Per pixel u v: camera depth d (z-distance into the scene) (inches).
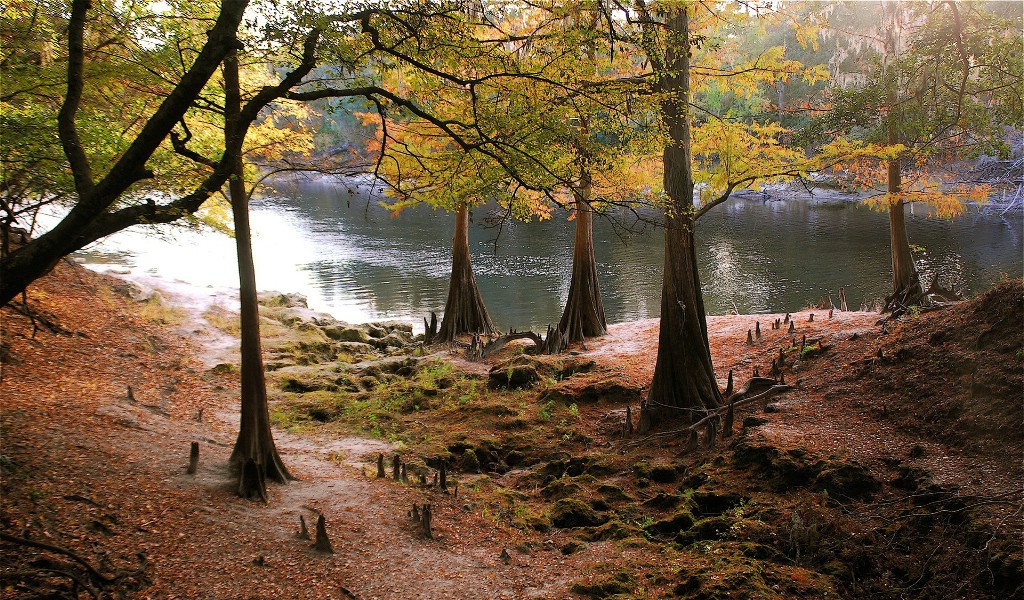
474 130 410.3
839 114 594.6
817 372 509.4
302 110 549.6
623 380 593.9
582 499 405.1
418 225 2034.9
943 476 337.4
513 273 1366.9
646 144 454.3
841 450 385.1
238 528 339.3
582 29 367.6
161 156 405.1
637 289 1212.5
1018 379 367.2
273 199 2689.5
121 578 271.6
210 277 1296.8
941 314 485.1
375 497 401.4
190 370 630.5
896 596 285.4
